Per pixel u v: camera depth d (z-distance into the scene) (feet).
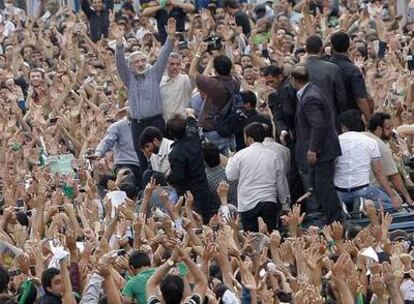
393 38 234.17
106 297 124.26
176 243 122.83
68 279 125.29
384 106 190.19
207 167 165.07
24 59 255.09
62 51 253.03
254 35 249.55
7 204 160.15
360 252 131.75
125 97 216.74
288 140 162.20
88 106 211.41
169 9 260.83
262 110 188.75
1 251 141.90
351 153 158.10
